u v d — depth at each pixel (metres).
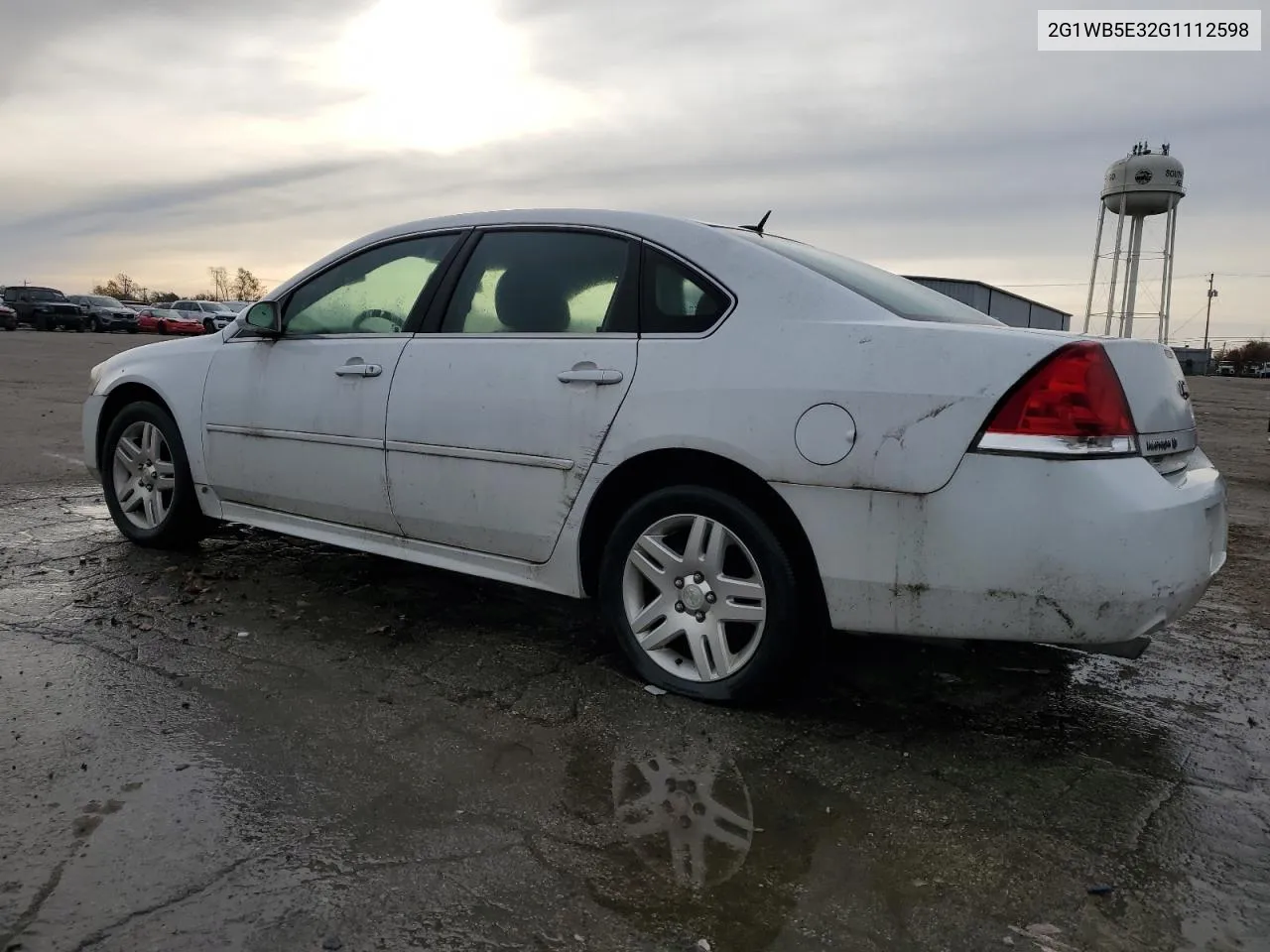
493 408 3.29
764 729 2.85
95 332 41.50
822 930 1.92
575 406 3.11
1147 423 2.59
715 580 2.94
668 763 2.62
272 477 4.04
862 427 2.61
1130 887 2.10
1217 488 2.81
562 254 3.36
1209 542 2.64
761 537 2.82
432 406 3.46
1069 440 2.42
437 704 2.96
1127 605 2.41
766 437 2.74
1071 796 2.50
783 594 2.81
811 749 2.73
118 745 2.61
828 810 2.39
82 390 13.84
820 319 2.78
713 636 2.96
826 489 2.67
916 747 2.77
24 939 1.81
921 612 2.61
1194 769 2.68
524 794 2.43
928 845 2.25
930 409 2.54
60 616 3.67
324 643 3.47
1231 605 4.36
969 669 3.40
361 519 3.78
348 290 3.97
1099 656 3.58
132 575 4.25
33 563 4.42
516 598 4.10
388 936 1.86
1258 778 2.63
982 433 2.48
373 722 2.82
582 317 3.23
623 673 3.26
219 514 4.35
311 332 4.04
